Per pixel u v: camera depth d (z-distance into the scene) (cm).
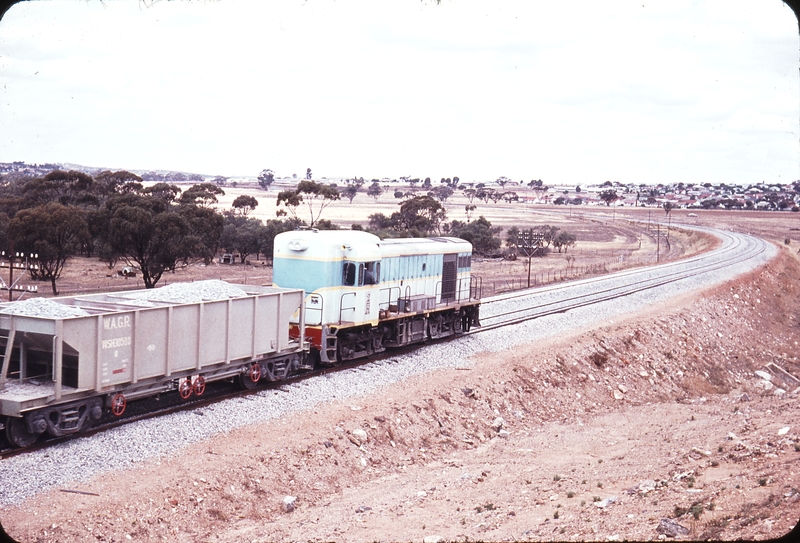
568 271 8119
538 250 10850
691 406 2858
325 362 2547
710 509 1346
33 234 6009
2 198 9012
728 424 2245
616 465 1902
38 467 1478
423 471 1906
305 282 2566
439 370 2689
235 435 1795
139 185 10562
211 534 1408
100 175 10869
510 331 3472
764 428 2042
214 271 7588
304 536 1402
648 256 10688
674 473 1709
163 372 1869
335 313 2577
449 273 3338
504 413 2508
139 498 1412
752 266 7200
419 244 3120
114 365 1736
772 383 3738
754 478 1522
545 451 2144
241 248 8800
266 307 2208
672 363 3625
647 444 2158
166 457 1612
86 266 7588
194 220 6931
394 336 2955
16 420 1602
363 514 1536
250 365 2175
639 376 3322
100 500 1377
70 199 9425
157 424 1777
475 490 1731
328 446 1848
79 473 1477
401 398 2270
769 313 5672
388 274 2875
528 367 2881
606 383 3106
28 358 1719
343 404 2138
